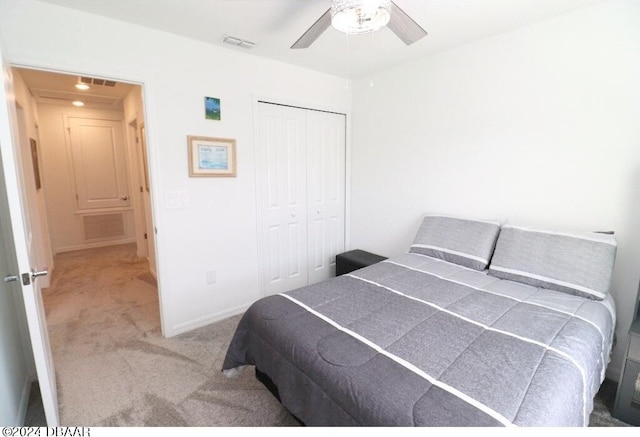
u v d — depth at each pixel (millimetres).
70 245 5145
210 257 2781
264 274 3215
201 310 2781
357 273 2270
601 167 2045
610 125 1991
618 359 2049
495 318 1605
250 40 2502
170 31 2348
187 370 2174
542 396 1082
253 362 1742
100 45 2113
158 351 2395
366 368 1238
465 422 980
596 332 1510
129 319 2898
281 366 1493
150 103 2346
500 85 2428
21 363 1898
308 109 3340
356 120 3615
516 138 2385
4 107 1286
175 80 2436
